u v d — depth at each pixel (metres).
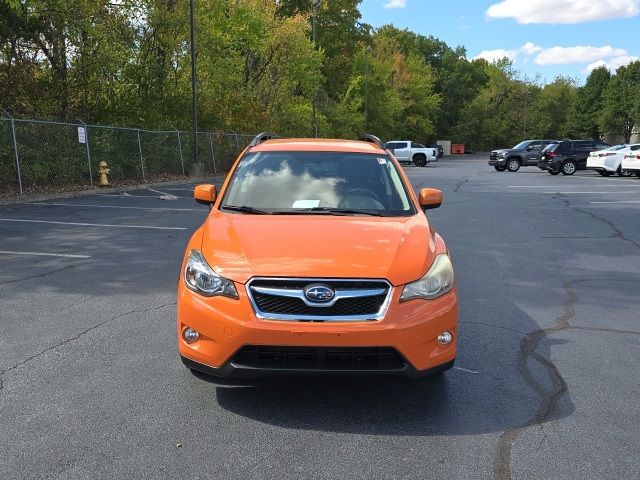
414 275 3.78
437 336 3.77
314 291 3.61
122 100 24.48
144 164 22.78
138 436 3.55
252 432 3.62
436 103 85.00
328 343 3.55
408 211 4.82
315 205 4.80
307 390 4.23
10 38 18.66
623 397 4.20
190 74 27.88
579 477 3.17
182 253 9.04
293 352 3.60
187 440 3.51
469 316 6.12
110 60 21.22
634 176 29.58
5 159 16.33
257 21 32.97
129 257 8.71
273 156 5.42
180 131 25.22
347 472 3.19
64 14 19.44
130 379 4.38
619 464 3.30
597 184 24.36
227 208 4.82
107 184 19.36
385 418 3.83
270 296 3.65
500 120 108.62
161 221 12.46
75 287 6.97
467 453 3.40
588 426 3.75
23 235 10.51
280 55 38.25
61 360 4.72
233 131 31.92
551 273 8.12
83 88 22.12
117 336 5.29
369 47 66.38
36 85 20.17
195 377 4.42
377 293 3.66
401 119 79.00
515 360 4.89
